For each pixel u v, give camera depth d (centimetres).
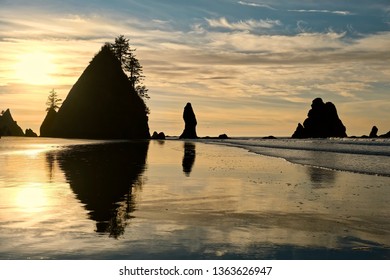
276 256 669
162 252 676
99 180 1552
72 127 9825
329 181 1684
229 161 2736
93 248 689
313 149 4759
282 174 1931
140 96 10994
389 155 3575
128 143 6003
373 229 846
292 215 977
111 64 10244
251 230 823
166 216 941
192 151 3997
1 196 1173
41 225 833
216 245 717
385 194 1331
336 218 948
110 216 926
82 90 10025
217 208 1049
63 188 1334
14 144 5041
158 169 2041
